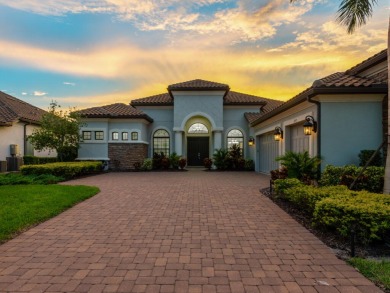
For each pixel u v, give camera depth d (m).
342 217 4.65
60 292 3.10
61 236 5.07
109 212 6.91
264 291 3.12
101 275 3.50
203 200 8.45
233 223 5.92
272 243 4.69
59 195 8.61
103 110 20.86
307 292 3.10
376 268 3.58
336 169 8.43
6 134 18.17
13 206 7.10
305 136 11.18
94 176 16.09
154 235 5.12
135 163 20.00
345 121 9.27
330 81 9.77
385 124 9.13
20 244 4.66
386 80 9.69
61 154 18.58
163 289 3.16
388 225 4.26
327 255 4.16
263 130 17.44
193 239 4.90
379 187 7.60
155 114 22.92
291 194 7.02
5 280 3.38
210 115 21.75
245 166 20.50
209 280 3.37
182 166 20.48
